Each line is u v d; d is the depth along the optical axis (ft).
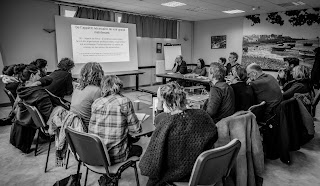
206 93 10.84
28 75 8.42
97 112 5.41
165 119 4.39
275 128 8.57
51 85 9.69
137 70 25.20
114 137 5.36
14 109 9.37
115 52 23.06
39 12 18.42
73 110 6.44
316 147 9.98
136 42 24.80
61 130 6.63
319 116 14.64
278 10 23.02
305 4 20.03
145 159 4.40
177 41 29.99
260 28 25.38
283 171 8.07
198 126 4.33
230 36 28.02
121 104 5.36
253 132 6.08
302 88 9.53
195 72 22.33
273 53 24.77
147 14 25.21
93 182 7.20
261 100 8.59
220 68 7.34
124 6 20.72
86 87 6.48
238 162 5.85
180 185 4.55
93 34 21.27
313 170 8.13
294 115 8.54
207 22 30.04
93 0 18.29
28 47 18.20
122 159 5.55
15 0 17.15
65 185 6.15
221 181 5.29
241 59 27.35
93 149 4.87
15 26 17.38
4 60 17.17
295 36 23.18
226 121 5.59
